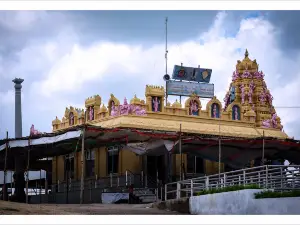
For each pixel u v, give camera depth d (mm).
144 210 28672
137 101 40500
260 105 51781
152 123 40062
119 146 37219
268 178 26453
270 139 36094
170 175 37000
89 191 40438
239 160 38688
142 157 39562
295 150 39250
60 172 46625
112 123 39688
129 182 38688
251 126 46406
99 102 43000
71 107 45688
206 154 37625
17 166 40375
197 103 43906
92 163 42469
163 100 41969
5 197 36688
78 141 33625
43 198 46406
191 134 38188
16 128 55719
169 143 34906
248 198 24609
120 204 33688
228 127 44250
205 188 28672
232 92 53281
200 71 45781
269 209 24125
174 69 45125
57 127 47438
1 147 36312
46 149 37531
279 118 49969
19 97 56281
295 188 25266
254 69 53031
